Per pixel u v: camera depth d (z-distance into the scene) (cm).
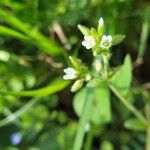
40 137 28
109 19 26
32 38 23
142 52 27
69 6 26
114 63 28
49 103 28
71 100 29
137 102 28
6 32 22
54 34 27
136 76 29
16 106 27
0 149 28
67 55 24
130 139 28
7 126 28
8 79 26
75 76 19
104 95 25
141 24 27
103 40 19
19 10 24
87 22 27
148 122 25
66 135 28
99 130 27
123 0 26
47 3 25
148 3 27
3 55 26
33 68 27
